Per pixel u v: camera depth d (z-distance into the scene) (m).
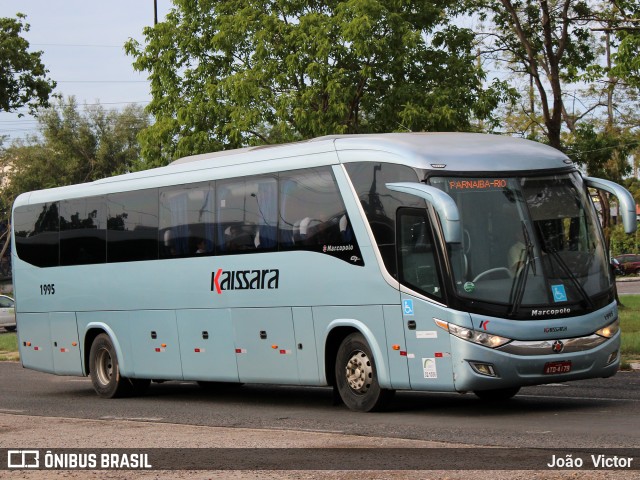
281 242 15.24
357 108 29.70
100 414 15.95
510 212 13.10
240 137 29.67
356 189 14.05
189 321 17.11
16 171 87.88
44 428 13.29
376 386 13.86
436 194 12.45
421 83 30.17
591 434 10.80
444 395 16.41
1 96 49.09
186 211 17.20
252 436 11.58
